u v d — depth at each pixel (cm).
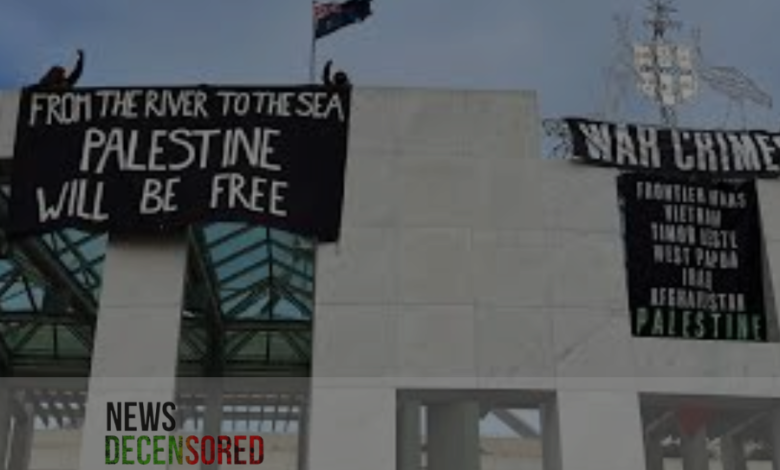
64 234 2614
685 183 2314
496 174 2250
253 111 2277
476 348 2097
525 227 2208
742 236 2292
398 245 2170
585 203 2244
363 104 2291
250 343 3375
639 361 2122
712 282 2244
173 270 2152
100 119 2272
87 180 2219
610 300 2164
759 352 2159
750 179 2336
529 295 2150
